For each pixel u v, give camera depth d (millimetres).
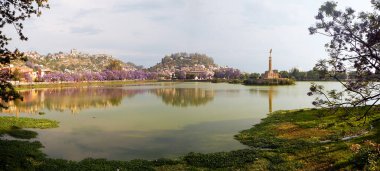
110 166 24781
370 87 17594
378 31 16188
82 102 83875
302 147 28688
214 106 72000
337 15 17375
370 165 21266
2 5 17766
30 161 25031
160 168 24875
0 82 17125
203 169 24344
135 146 33781
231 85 181875
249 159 26062
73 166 24328
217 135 38812
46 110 66750
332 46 17969
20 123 44812
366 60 17094
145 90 137500
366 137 28609
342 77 18422
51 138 37500
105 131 42375
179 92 121812
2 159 23812
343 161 23109
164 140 36562
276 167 24016
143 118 54312
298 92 114062
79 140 36625
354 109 18750
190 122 49375
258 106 70750
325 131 35312
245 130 40625
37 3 18312
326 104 18953
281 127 40094
